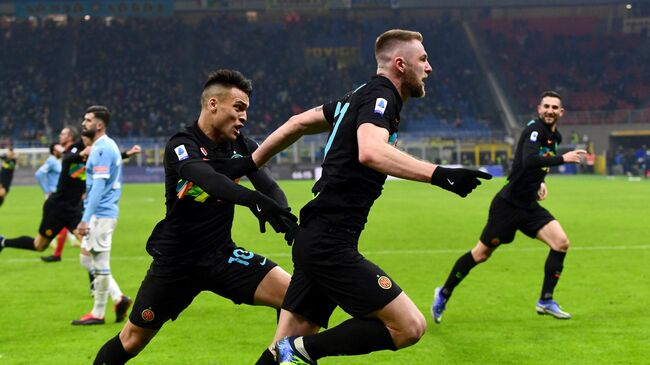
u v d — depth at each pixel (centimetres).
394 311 535
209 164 573
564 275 1324
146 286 634
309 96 6631
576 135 6106
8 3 6975
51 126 6172
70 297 1166
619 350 811
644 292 1159
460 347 834
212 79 605
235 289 641
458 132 6188
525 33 7475
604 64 7156
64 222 1259
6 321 990
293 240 566
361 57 7281
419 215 2631
